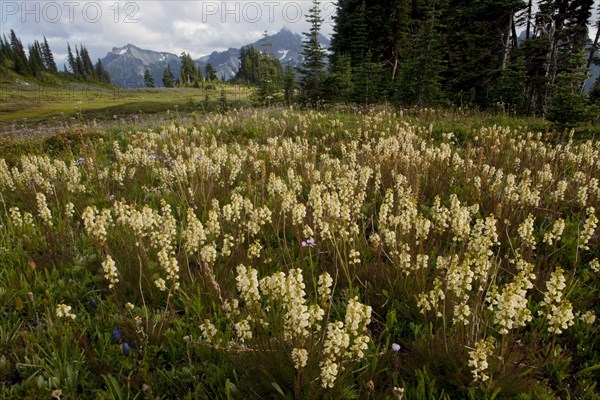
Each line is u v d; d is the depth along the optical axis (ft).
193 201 18.74
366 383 8.64
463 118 49.47
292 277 8.34
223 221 16.24
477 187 19.11
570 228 16.02
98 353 9.92
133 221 12.73
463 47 86.22
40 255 14.39
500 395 8.66
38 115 176.24
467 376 8.96
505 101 64.34
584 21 83.15
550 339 10.82
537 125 46.70
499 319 8.85
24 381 9.14
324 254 14.29
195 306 11.39
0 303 11.67
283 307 10.05
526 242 13.44
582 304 11.62
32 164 20.57
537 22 76.95
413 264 12.50
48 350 9.79
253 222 13.70
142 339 10.30
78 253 14.26
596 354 10.13
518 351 9.67
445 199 20.38
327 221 14.39
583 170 23.35
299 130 39.09
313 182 19.90
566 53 81.97
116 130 42.24
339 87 75.15
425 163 22.21
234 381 9.33
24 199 19.19
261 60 88.07
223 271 12.74
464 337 9.67
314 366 8.66
